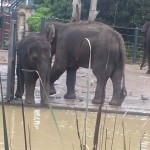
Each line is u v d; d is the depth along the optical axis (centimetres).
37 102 1067
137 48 2612
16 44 1103
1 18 2886
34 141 712
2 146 660
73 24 1174
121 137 776
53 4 2995
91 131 812
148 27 2116
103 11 2758
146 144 738
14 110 983
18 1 3334
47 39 1149
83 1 2845
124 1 2723
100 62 1107
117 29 2788
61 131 799
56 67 1175
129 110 1041
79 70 1919
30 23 2867
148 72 2017
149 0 2734
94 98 1105
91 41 1119
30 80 1035
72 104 1075
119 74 1118
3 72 1652
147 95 1330
